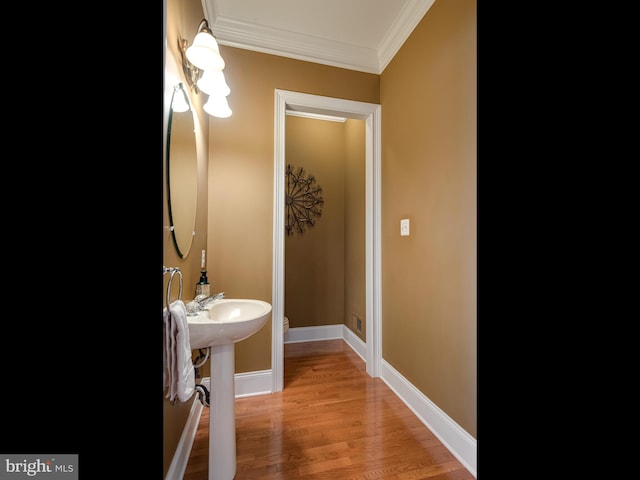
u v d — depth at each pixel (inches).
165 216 41.9
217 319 59.5
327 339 128.0
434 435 62.3
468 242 55.0
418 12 70.7
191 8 57.7
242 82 80.8
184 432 55.7
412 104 74.1
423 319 68.4
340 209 131.7
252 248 81.2
